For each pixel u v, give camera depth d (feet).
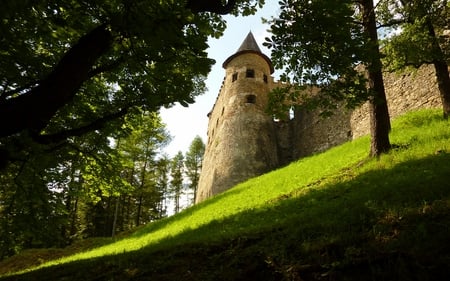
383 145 37.91
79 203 114.21
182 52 19.95
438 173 23.17
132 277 21.43
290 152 102.94
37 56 25.45
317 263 15.88
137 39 18.01
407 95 62.59
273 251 18.37
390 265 14.14
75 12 17.94
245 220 34.86
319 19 21.62
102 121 25.89
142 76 24.31
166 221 67.31
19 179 25.94
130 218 142.10
